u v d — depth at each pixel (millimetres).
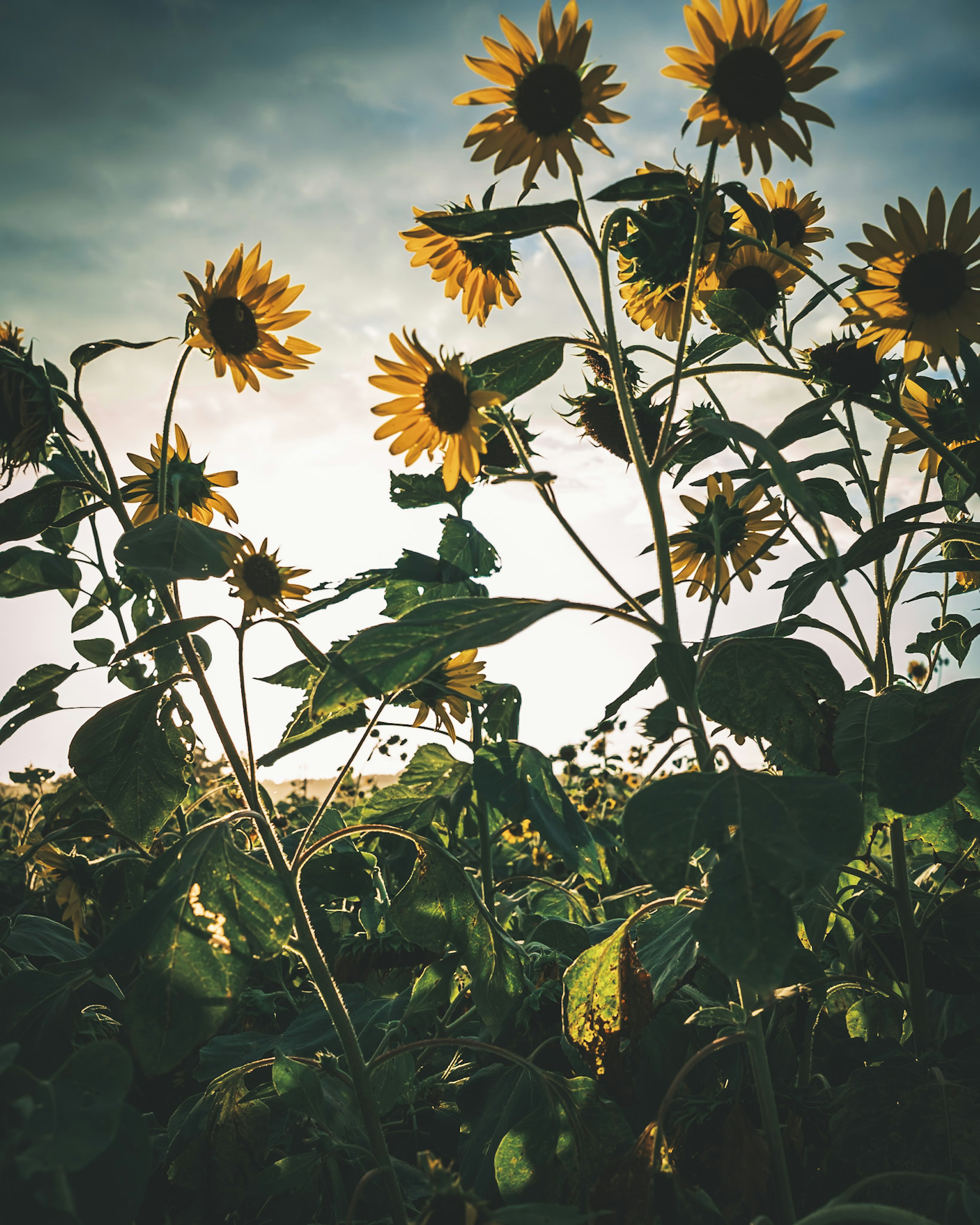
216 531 800
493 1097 897
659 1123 681
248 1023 1069
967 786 879
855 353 913
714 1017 736
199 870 722
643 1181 678
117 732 848
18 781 2350
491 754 1030
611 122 764
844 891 1027
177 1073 1032
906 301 856
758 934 561
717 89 738
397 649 689
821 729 836
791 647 813
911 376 957
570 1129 788
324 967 751
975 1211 560
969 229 843
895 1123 747
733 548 944
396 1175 769
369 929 1134
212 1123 817
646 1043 909
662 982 811
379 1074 860
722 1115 771
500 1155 785
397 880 1112
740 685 837
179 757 879
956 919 901
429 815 1148
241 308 889
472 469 773
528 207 747
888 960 907
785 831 597
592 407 954
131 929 698
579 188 765
